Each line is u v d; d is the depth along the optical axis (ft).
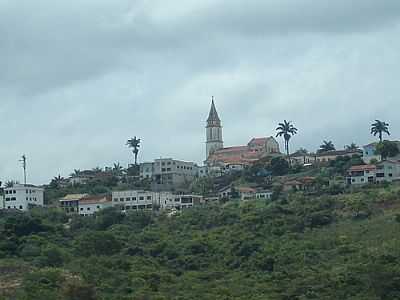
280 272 499.10
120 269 522.88
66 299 433.07
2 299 441.68
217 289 465.06
